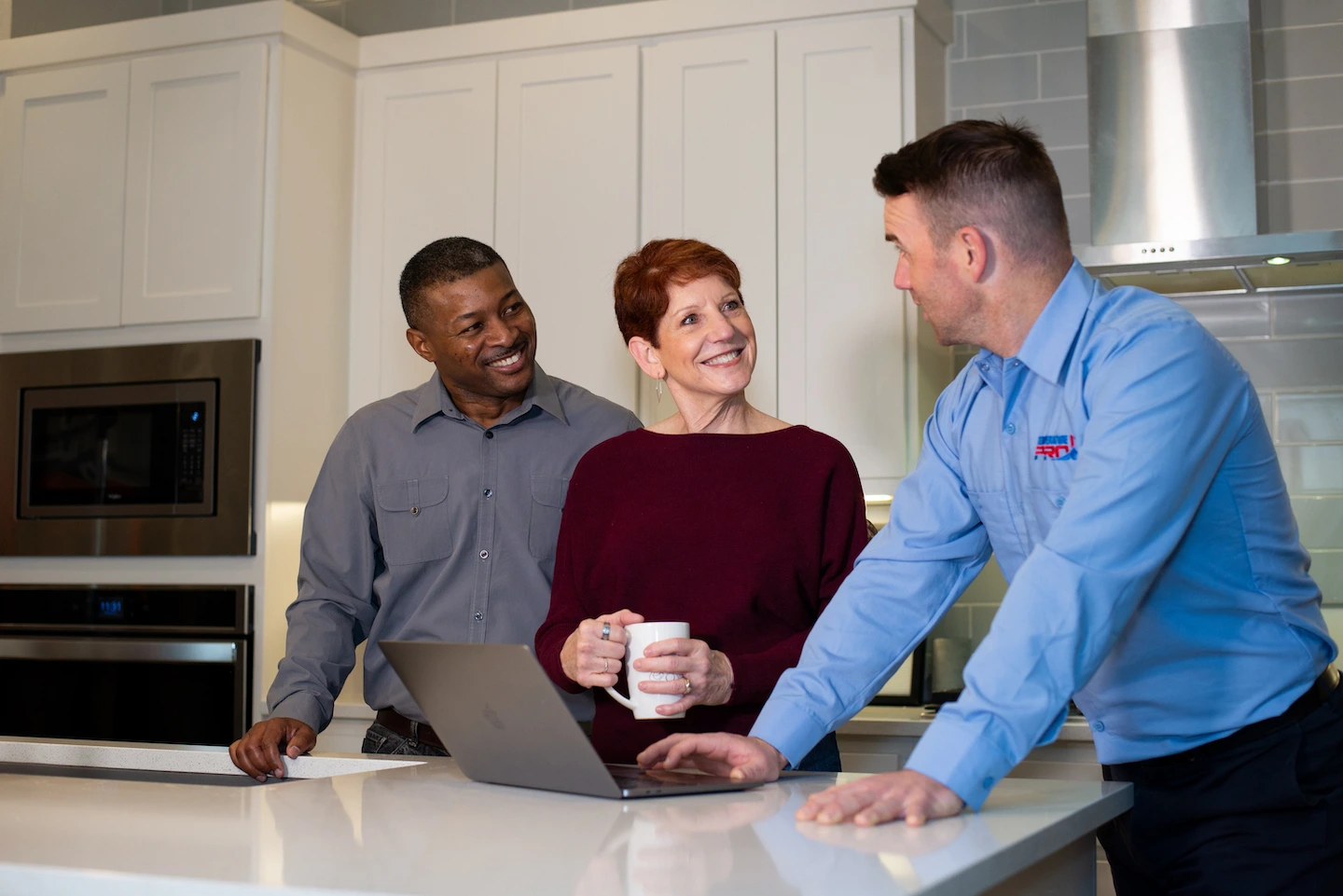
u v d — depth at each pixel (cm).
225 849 86
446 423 205
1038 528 131
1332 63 282
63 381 294
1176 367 112
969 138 123
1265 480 124
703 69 286
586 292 290
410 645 113
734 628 159
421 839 90
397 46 307
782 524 161
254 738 152
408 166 306
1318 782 123
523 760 113
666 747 125
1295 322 279
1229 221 258
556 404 206
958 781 99
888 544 138
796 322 277
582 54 294
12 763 161
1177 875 128
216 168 289
